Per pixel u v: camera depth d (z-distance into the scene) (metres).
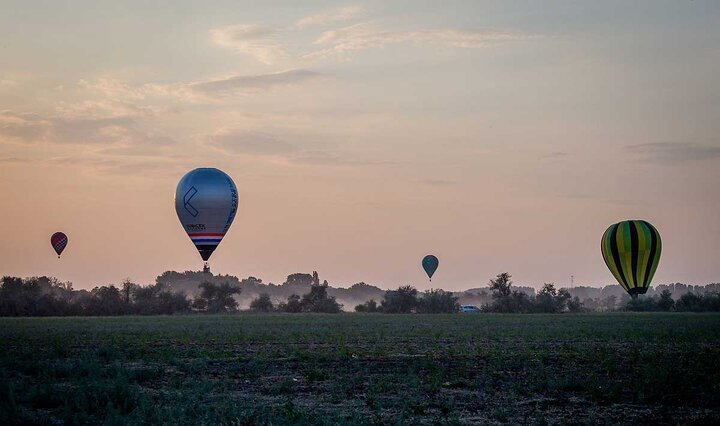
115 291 142.00
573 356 36.81
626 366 32.12
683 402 22.70
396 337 53.09
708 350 40.16
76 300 139.50
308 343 47.25
